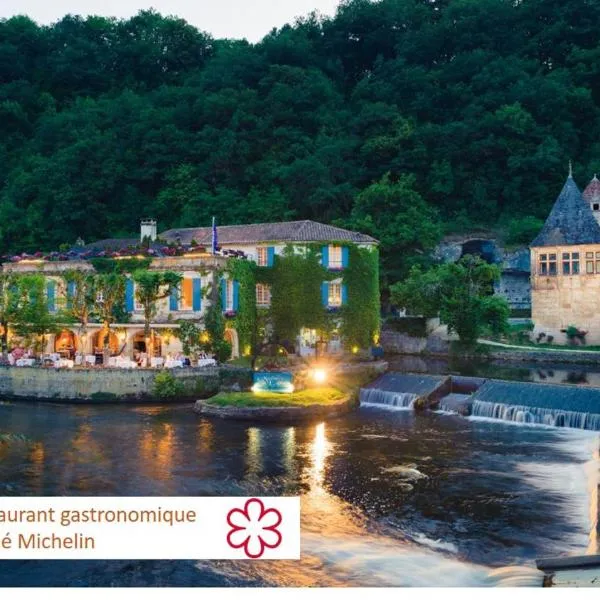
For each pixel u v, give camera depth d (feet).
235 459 96.37
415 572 60.59
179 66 447.83
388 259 256.73
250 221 290.15
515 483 86.17
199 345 147.84
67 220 307.58
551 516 74.74
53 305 159.63
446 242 280.72
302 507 77.15
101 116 359.66
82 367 141.38
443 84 372.58
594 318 213.25
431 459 97.30
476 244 279.49
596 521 71.72
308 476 88.63
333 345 174.50
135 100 364.79
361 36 430.20
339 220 265.54
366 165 329.31
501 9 396.98
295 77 350.84
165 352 149.69
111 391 138.10
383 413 132.05
